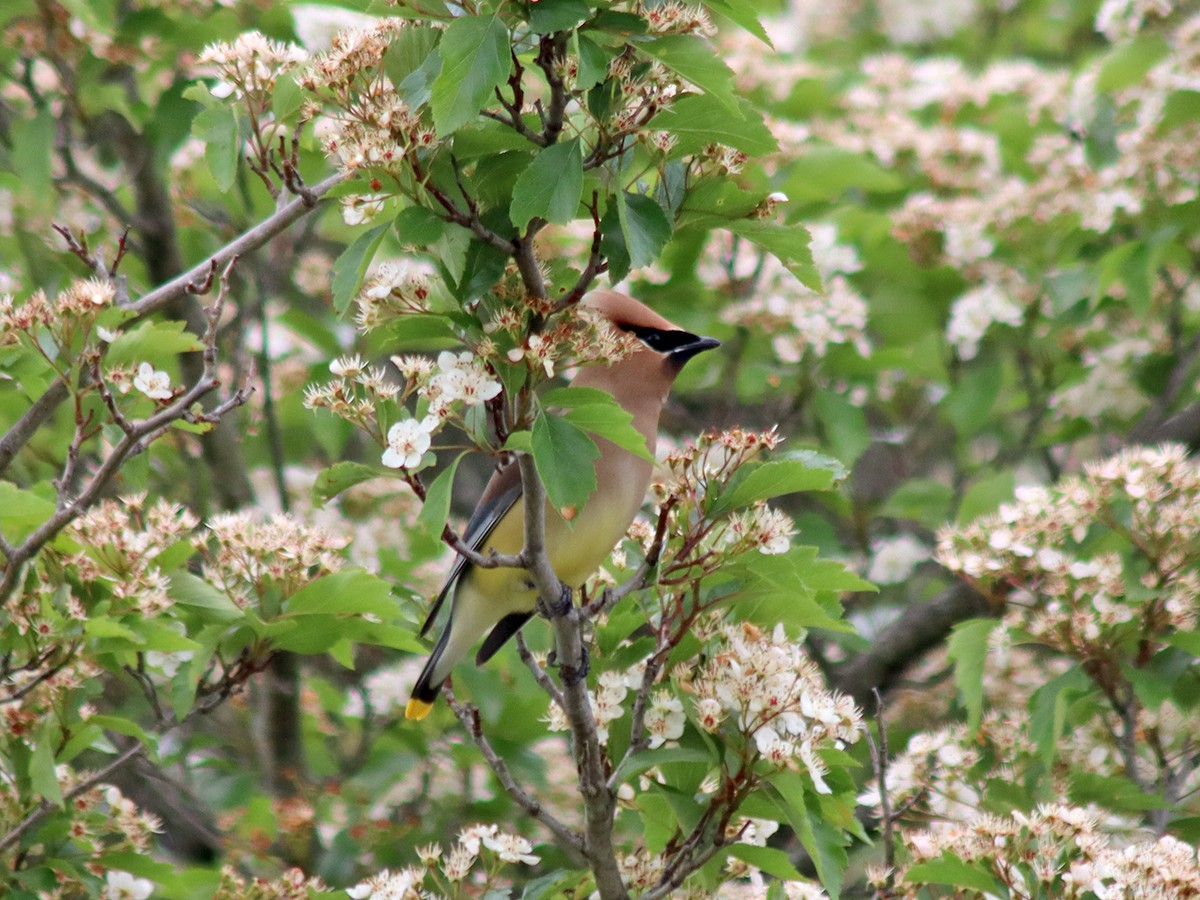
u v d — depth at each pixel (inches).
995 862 312.5
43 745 329.1
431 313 275.3
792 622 327.9
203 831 487.5
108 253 559.8
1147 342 564.7
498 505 372.8
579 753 308.8
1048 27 776.9
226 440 565.3
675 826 340.5
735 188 285.6
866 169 555.2
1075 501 405.4
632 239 261.4
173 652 371.2
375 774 489.1
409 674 516.7
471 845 333.1
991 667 494.0
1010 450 606.5
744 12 264.5
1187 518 396.2
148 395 328.8
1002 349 594.2
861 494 642.8
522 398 275.7
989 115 636.7
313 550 381.4
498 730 494.3
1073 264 573.9
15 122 486.9
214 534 386.6
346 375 281.6
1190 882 298.4
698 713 305.7
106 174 575.2
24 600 344.5
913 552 621.3
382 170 263.1
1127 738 403.9
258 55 319.0
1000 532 406.3
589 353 271.3
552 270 304.2
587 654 320.8
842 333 553.3
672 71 262.4
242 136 343.3
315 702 542.3
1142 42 553.0
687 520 313.1
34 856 362.3
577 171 256.7
